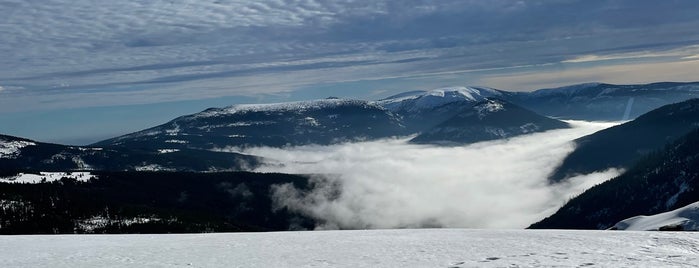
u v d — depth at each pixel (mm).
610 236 35844
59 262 29797
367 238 38500
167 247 35219
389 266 27312
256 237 40719
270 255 31500
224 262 29438
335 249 33250
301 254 31641
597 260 27938
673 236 34969
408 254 30609
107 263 29312
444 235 39125
